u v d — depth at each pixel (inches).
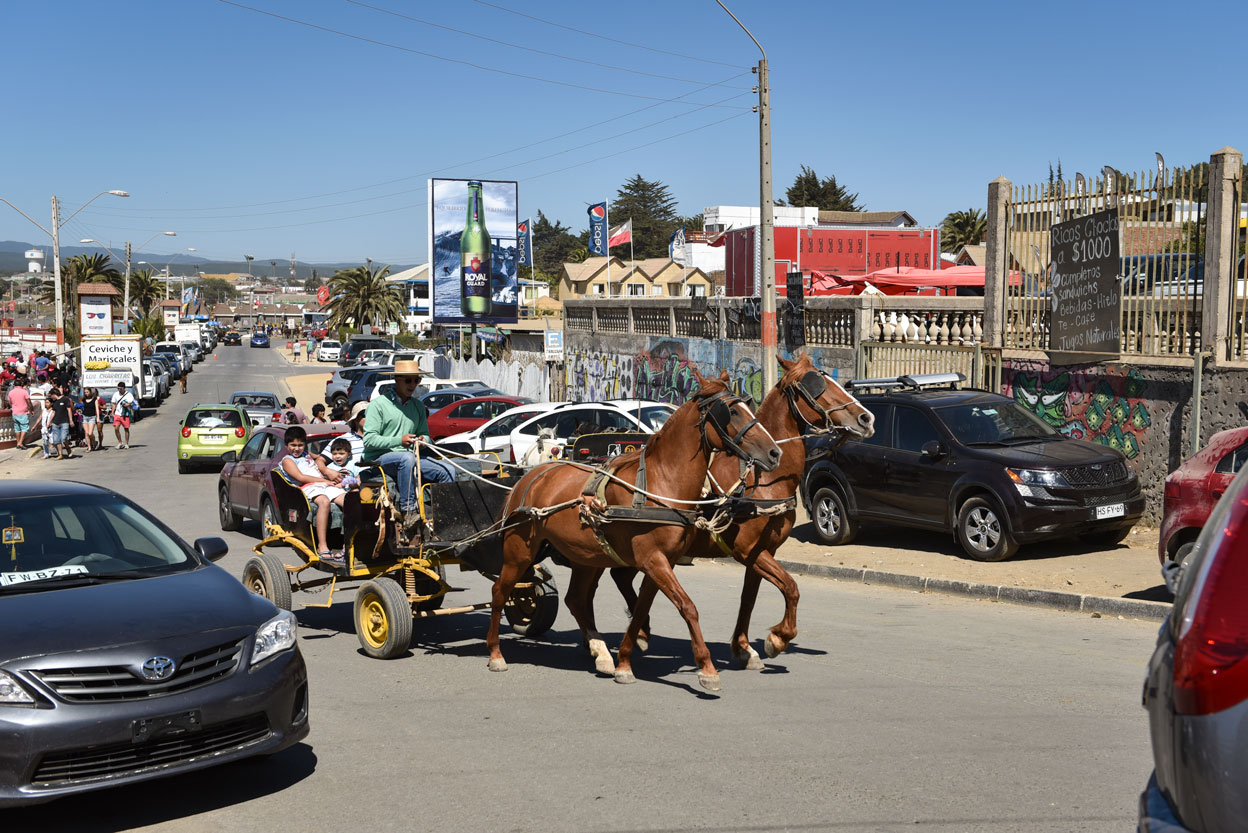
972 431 540.7
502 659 353.4
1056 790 225.6
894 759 248.1
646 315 1187.9
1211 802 120.2
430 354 2554.1
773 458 296.5
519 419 804.6
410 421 397.4
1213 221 526.0
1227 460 402.3
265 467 618.8
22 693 212.2
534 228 6658.5
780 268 1318.9
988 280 669.3
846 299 789.9
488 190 1991.9
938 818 212.4
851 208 4311.0
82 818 229.8
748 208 3157.0
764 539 335.0
